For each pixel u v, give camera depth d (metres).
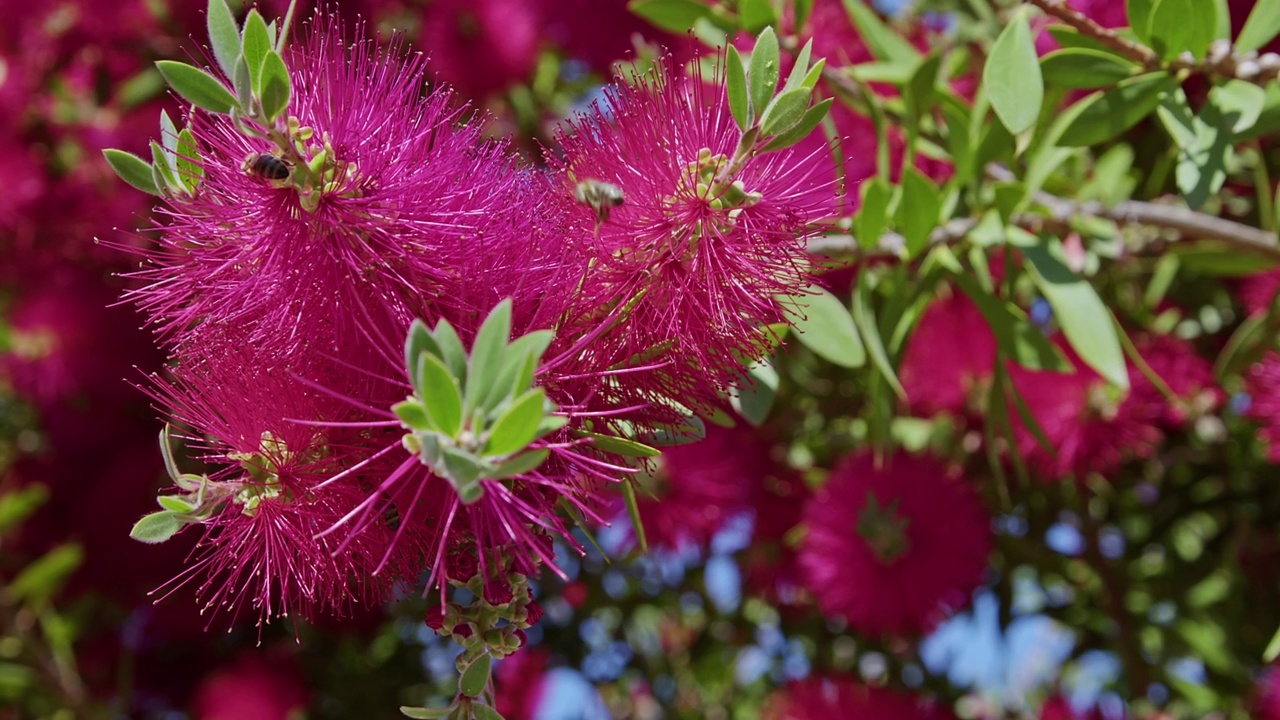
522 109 1.16
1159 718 0.87
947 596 0.82
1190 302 0.97
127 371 1.15
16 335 1.14
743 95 0.58
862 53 0.84
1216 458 0.99
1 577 1.18
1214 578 0.98
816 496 0.85
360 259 0.57
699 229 0.59
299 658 1.15
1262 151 0.92
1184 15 0.66
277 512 0.58
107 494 1.14
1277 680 0.87
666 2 0.75
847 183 0.73
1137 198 0.90
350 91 0.58
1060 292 0.71
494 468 0.52
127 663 1.16
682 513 0.84
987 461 0.93
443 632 0.57
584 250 0.59
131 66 1.21
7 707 1.15
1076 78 0.68
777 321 0.62
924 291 0.73
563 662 1.11
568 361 0.59
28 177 1.15
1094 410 0.84
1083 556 0.97
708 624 1.13
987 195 0.76
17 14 1.17
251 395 0.58
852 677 0.98
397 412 0.52
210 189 0.58
